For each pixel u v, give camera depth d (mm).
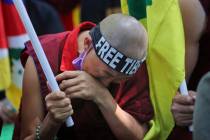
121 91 4449
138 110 4465
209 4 4805
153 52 4539
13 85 6238
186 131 4723
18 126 4516
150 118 4504
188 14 4684
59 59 4332
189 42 4750
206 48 4855
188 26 4703
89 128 4406
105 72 4102
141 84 4508
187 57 4746
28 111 4359
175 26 4543
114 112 4289
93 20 7188
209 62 4887
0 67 6094
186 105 4453
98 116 4375
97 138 4449
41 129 4242
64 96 4070
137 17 4629
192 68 4777
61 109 4074
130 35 4008
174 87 4504
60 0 7812
